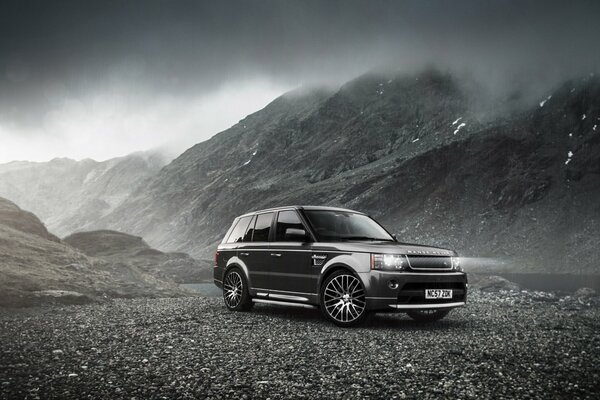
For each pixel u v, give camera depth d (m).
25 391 4.39
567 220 147.50
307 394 4.32
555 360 5.70
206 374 5.01
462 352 6.07
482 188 178.00
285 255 9.23
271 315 9.77
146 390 4.43
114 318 9.42
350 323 8.02
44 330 7.91
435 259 8.21
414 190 193.75
